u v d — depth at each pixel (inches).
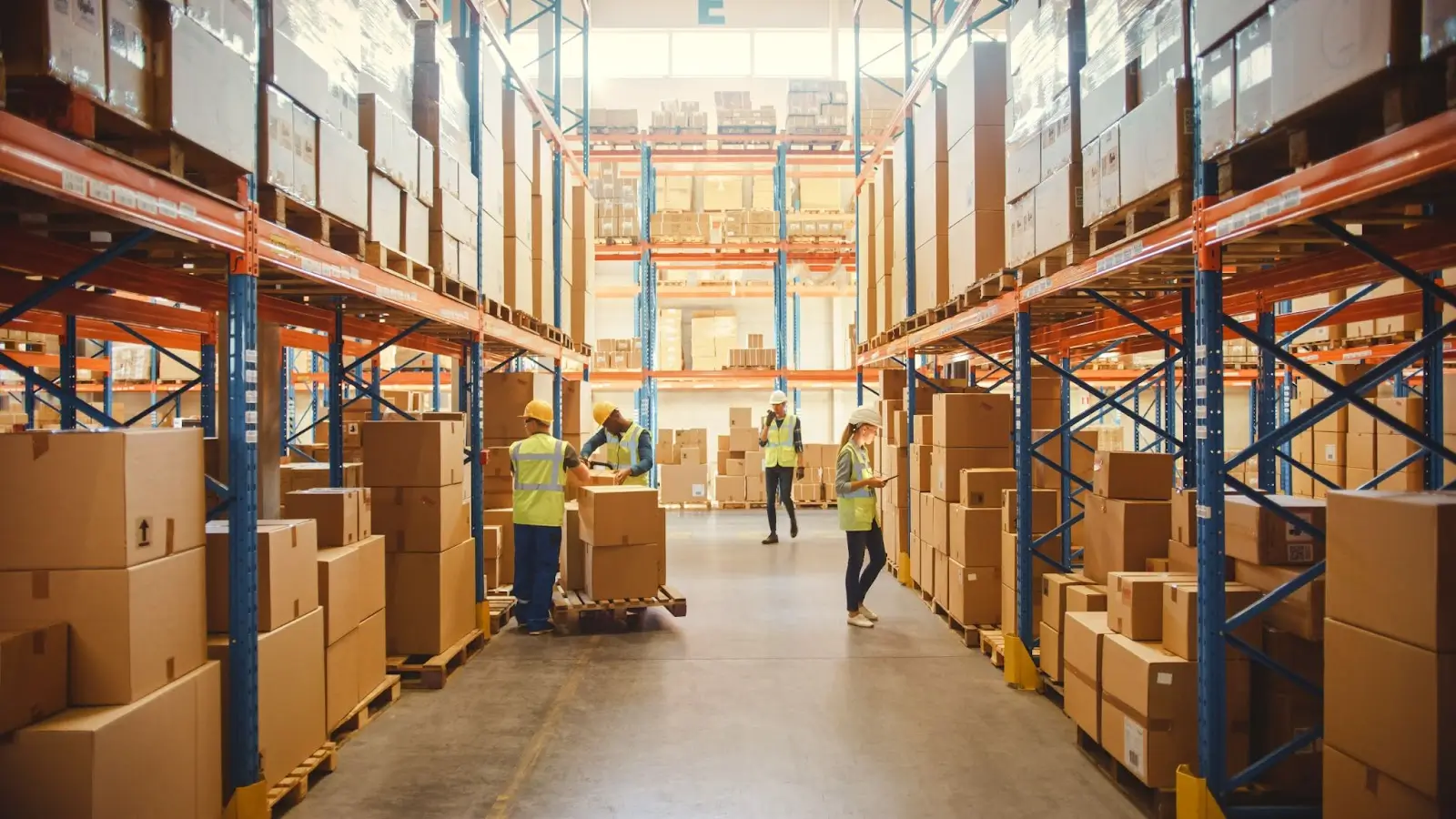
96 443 112.4
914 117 328.2
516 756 171.9
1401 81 95.9
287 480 237.1
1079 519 219.0
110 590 112.0
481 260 258.4
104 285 158.9
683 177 637.3
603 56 783.7
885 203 386.9
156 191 112.0
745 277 760.3
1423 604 100.6
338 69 172.1
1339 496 115.5
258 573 139.9
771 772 164.6
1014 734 183.3
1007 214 217.5
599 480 315.9
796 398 697.0
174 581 123.1
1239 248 158.9
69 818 103.3
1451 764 98.2
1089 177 168.6
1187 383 208.5
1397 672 104.7
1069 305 240.1
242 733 133.6
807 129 592.1
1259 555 142.1
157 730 116.0
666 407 765.9
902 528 354.0
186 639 126.1
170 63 114.3
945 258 282.0
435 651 219.0
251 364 135.0
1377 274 185.9
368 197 181.5
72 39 98.7
